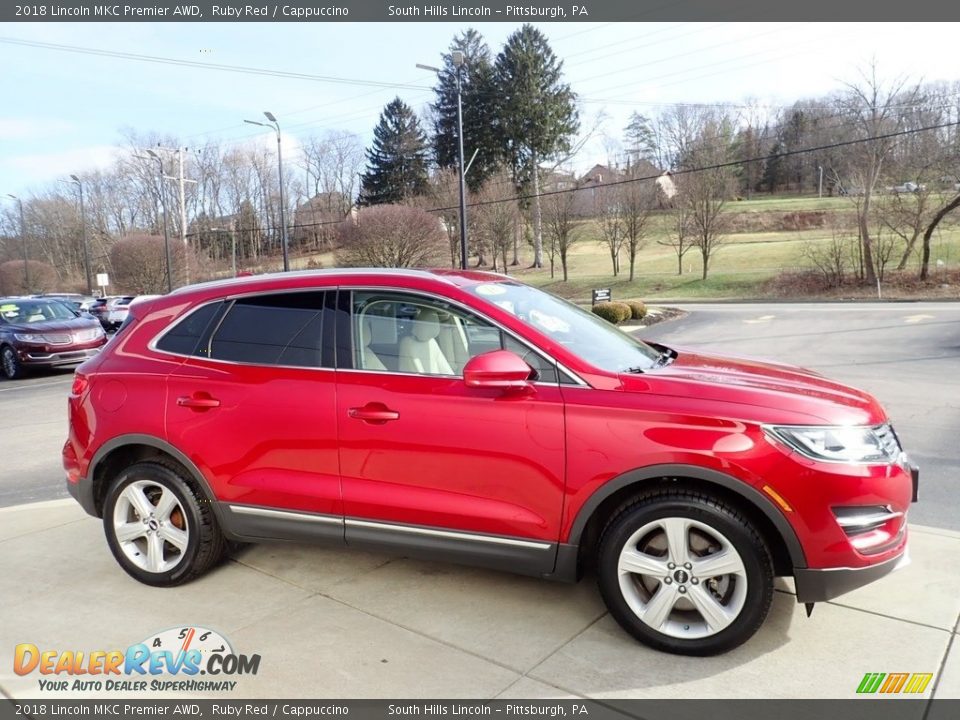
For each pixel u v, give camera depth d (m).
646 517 3.08
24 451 8.16
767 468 2.88
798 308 25.80
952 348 14.35
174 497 3.87
